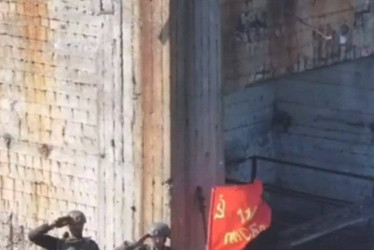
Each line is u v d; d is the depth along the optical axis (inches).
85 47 1125.7
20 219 1180.5
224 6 1143.6
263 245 1216.2
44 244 1078.4
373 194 1363.2
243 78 1175.6
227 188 1105.4
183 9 1095.0
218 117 1136.8
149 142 1109.1
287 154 1393.9
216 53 1127.6
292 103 1381.6
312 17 1228.5
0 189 1184.2
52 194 1163.9
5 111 1170.0
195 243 1126.4
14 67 1159.0
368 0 1277.1
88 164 1141.7
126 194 1125.7
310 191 1390.3
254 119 1373.0
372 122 1352.1
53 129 1153.4
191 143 1117.7
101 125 1128.2
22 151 1170.0
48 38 1141.1
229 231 1108.5
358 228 1330.0
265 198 1378.0
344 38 1263.5
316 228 1246.9
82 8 1120.8
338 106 1365.7
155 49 1095.0
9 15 1152.2
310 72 1368.1
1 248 1189.7
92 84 1127.6
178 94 1101.7
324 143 1376.7
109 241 1138.0
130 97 1110.4
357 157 1365.7
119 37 1107.3
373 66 1343.5
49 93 1149.7
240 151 1363.2
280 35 1204.5
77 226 1076.5
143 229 1121.4
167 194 1107.3
